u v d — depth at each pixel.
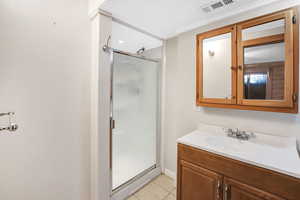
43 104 1.20
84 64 1.44
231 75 1.41
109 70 1.48
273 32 1.21
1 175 1.03
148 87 2.15
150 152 2.21
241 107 1.36
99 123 1.41
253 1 1.28
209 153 1.17
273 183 0.88
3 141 1.03
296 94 1.11
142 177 1.93
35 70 1.15
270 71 1.23
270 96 1.23
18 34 1.06
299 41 1.11
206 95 1.61
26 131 1.12
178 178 1.38
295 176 0.80
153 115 2.24
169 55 2.13
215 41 1.54
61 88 1.30
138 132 2.08
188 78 1.80
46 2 1.19
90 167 1.51
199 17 1.54
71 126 1.37
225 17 1.48
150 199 1.69
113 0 1.24
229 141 1.33
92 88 1.48
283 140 1.18
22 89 1.10
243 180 1.00
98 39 1.38
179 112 1.91
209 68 1.58
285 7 1.18
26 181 1.14
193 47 1.75
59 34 1.27
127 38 2.09
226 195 1.08
